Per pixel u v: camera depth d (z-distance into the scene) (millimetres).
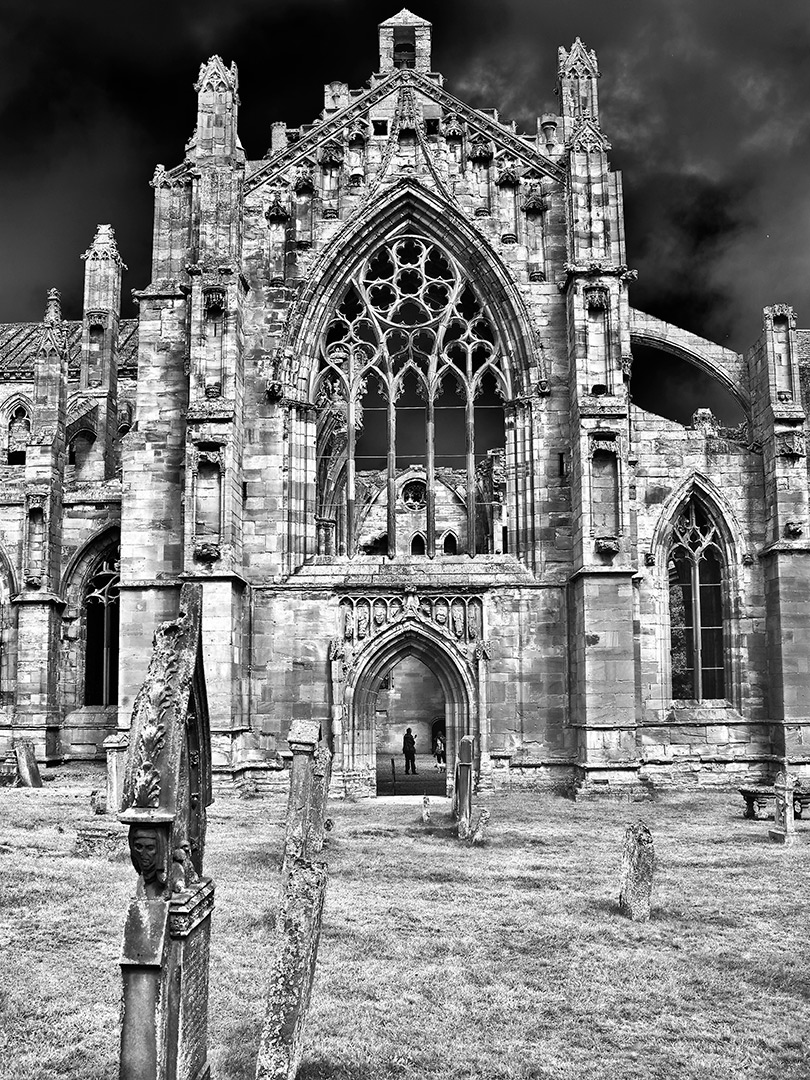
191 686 10508
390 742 74438
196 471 39812
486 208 43656
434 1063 11820
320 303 43500
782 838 27188
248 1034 12469
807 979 15078
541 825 30312
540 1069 11695
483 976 15031
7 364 74438
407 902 19625
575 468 40375
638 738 41469
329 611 41188
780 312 43688
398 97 44438
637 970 15445
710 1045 12523
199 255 42000
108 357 62000
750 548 43812
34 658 48750
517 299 42906
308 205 43656
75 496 51500
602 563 38844
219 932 17172
